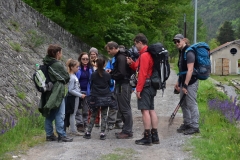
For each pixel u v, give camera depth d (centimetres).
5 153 610
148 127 679
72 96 749
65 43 1797
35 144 677
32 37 1322
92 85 727
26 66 1110
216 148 634
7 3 1352
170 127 848
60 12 1923
